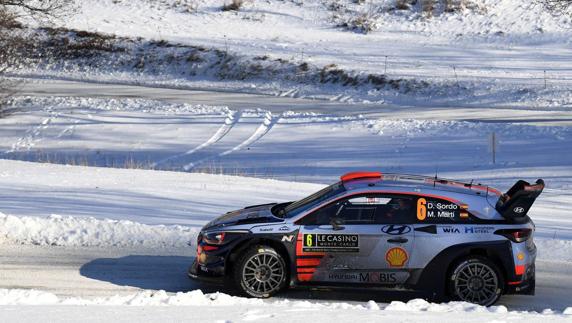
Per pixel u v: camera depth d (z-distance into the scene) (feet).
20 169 232.32
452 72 466.29
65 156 328.49
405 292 102.58
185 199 176.65
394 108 407.44
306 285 101.76
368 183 104.17
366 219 101.40
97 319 73.10
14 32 534.37
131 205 167.73
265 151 318.86
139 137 354.74
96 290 105.29
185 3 644.69
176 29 593.01
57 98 441.68
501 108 398.42
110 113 401.70
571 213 178.09
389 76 460.96
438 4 605.31
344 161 294.05
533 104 403.75
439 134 329.11
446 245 99.40
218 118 382.63
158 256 124.06
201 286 108.78
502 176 252.62
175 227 138.72
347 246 100.68
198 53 528.63
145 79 515.09
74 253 124.67
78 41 564.71
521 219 100.78
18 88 473.26
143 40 559.79
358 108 410.52
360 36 567.18
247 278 101.76
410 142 319.68
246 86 482.69
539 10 579.48
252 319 73.87
